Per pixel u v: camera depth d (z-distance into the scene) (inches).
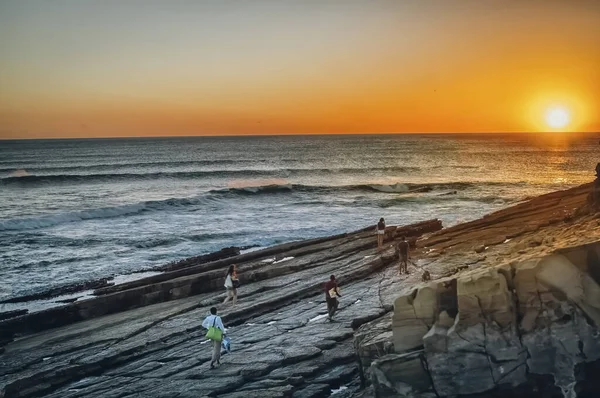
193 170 4739.2
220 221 2178.9
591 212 1056.2
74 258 1563.7
